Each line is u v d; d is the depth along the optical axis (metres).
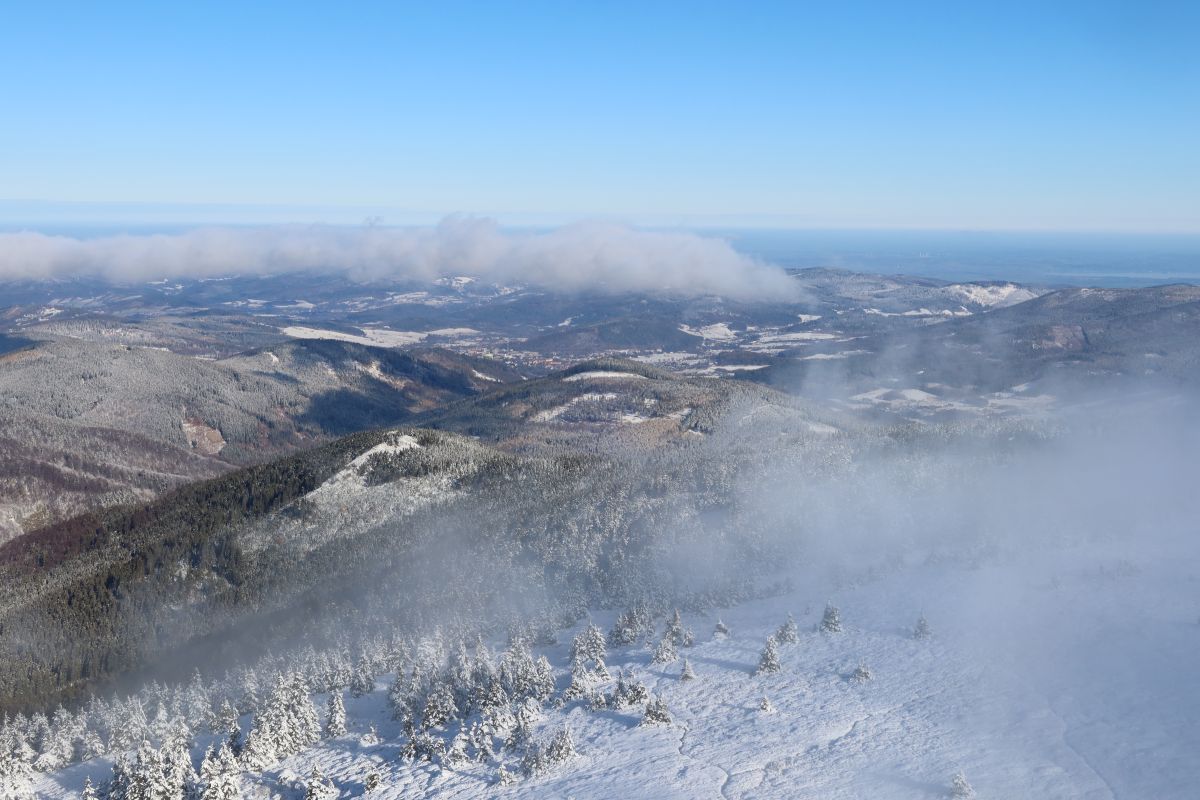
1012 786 58.06
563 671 98.06
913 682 78.62
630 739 75.31
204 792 76.38
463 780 73.12
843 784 61.62
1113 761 59.22
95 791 85.94
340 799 74.88
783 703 78.19
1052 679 74.19
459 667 93.50
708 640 100.75
